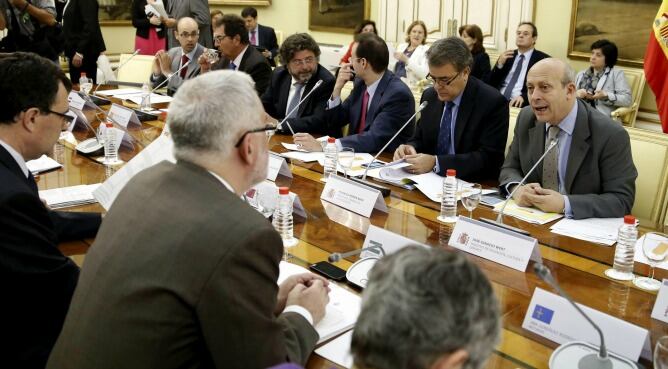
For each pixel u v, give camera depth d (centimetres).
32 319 144
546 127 227
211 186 109
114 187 198
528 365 117
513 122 285
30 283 140
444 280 70
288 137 315
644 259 166
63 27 569
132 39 726
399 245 158
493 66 555
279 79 374
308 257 167
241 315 97
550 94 212
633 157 238
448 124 272
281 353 103
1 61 161
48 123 166
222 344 98
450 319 67
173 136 114
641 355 119
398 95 302
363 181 220
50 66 166
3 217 137
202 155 113
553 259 165
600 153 211
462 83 261
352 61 316
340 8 678
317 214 200
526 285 150
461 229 171
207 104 111
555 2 523
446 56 254
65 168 252
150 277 100
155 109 375
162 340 98
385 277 72
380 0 647
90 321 103
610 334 120
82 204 210
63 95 168
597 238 179
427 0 609
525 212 200
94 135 306
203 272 97
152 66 476
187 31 455
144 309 99
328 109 337
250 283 99
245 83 117
